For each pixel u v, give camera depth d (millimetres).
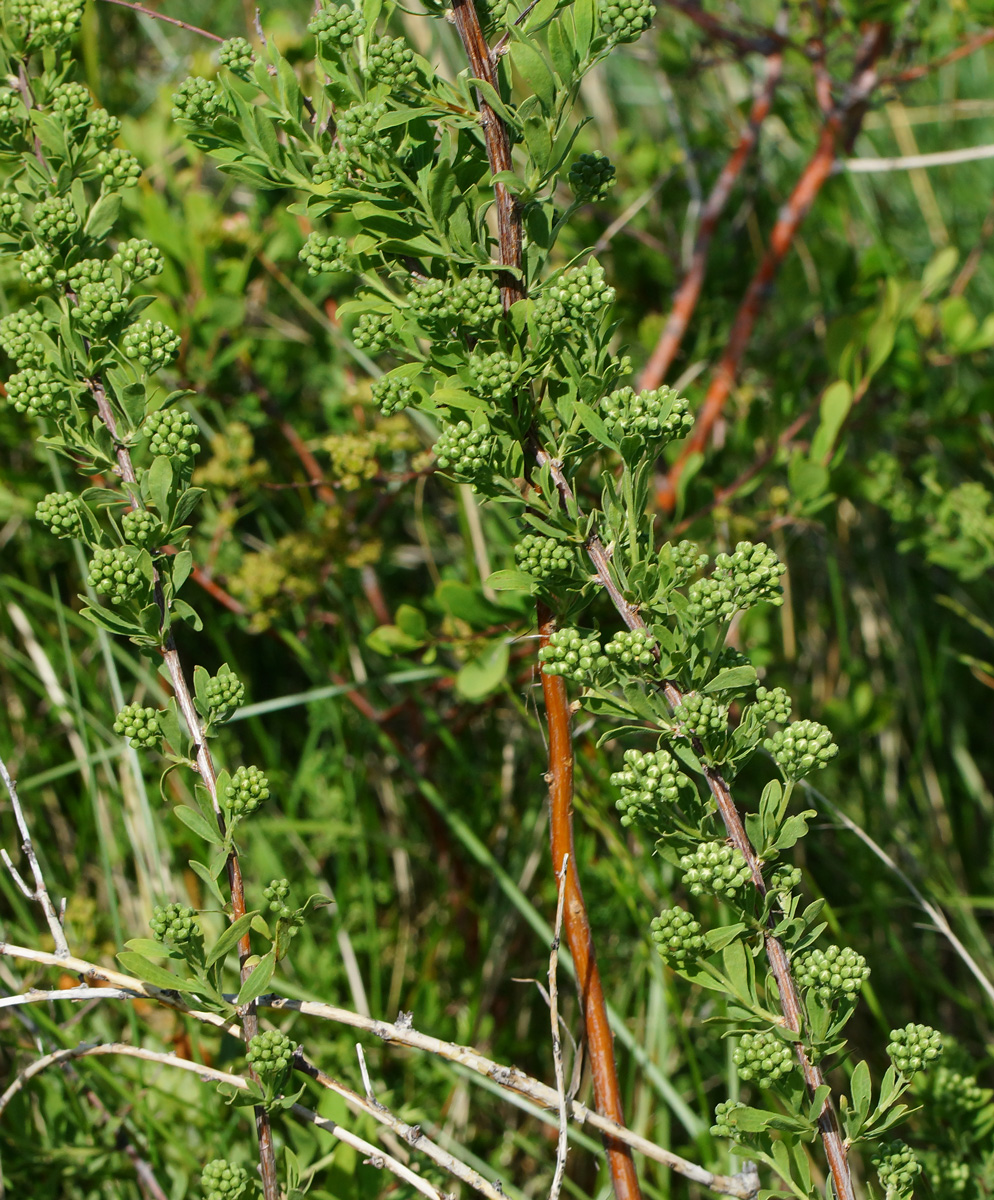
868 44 1022
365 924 947
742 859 725
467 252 744
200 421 962
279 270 997
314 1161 808
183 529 745
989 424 1044
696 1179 753
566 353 737
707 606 727
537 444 747
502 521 951
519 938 960
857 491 969
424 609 958
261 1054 734
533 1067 934
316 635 983
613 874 895
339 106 744
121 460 747
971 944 1021
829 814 975
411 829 1023
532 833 941
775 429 996
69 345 745
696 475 959
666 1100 877
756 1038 726
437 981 964
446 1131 893
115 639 1002
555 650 729
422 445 922
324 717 964
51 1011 843
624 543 739
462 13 733
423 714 1004
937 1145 825
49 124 750
